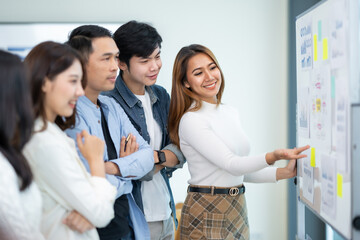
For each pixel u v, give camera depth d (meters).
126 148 1.82
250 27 3.66
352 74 1.30
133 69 2.01
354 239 1.30
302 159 1.81
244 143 2.07
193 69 2.00
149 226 2.07
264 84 3.68
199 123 1.95
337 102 1.40
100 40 1.70
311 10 1.66
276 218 3.70
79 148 1.47
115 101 1.99
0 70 1.13
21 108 1.17
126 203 1.77
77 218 1.35
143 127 2.07
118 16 3.65
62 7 3.64
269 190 3.70
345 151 1.34
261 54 3.67
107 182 1.42
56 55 1.34
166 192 2.16
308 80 1.71
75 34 1.74
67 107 1.38
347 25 1.31
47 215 1.35
